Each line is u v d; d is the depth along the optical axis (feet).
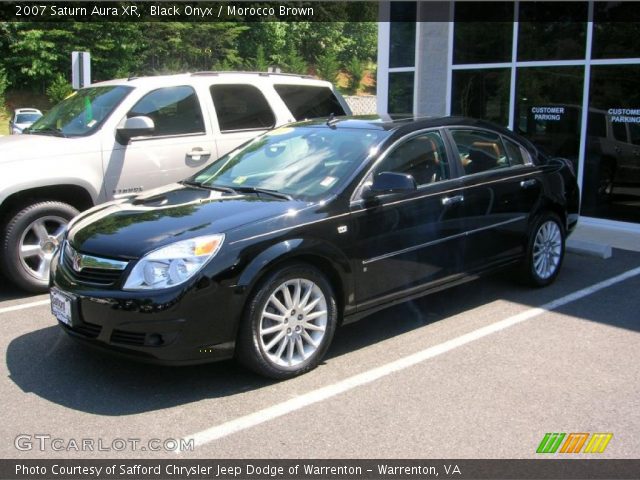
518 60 33.19
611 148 29.78
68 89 123.44
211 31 135.95
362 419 12.42
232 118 25.00
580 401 13.12
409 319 17.95
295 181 16.05
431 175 17.04
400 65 39.91
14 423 12.30
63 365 14.92
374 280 15.49
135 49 130.41
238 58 142.20
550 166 20.71
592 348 15.85
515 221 19.07
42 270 20.61
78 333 13.66
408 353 15.58
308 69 170.71
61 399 13.25
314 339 14.55
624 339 16.43
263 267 13.35
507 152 19.53
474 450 11.37
